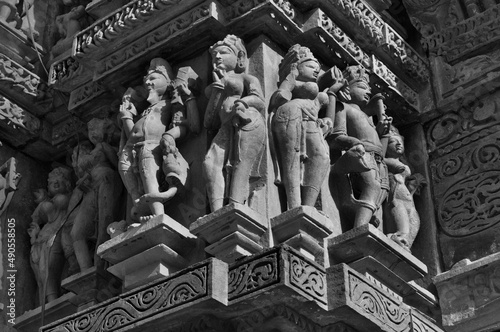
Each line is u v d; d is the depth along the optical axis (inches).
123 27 344.2
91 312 300.7
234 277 282.0
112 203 349.4
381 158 335.0
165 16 339.9
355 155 318.3
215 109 317.1
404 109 365.7
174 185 314.7
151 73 335.3
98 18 372.8
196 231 297.1
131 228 307.6
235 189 302.2
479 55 364.8
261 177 305.6
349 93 336.8
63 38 395.2
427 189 358.0
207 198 309.9
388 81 358.0
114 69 349.7
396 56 361.7
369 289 290.8
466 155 356.5
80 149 371.6
